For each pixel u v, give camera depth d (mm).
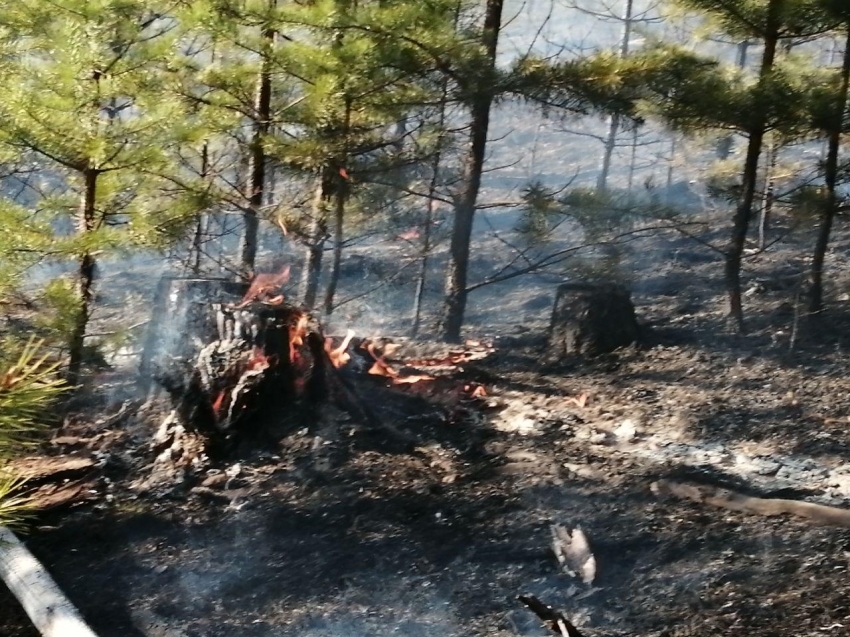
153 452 6477
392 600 4738
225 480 6102
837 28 9273
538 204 9805
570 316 9562
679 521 5410
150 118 7953
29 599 4449
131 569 5117
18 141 7461
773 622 4219
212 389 6492
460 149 11297
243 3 9297
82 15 7680
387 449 6531
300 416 6629
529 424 7156
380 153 10750
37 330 7742
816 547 4922
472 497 5844
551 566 4988
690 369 8773
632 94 9523
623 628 4336
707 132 10508
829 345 9383
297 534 5453
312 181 11039
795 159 19578
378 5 9648
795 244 14484
